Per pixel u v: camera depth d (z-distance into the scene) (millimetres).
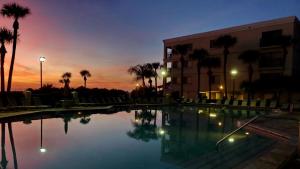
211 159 6000
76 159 6129
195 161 5910
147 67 46969
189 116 16719
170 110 21297
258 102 24734
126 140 8609
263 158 4641
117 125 12266
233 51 36219
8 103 16969
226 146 7289
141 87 41312
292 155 4836
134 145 7820
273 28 32094
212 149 7094
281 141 7371
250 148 6762
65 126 11633
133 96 30453
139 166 5613
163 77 44688
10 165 5539
